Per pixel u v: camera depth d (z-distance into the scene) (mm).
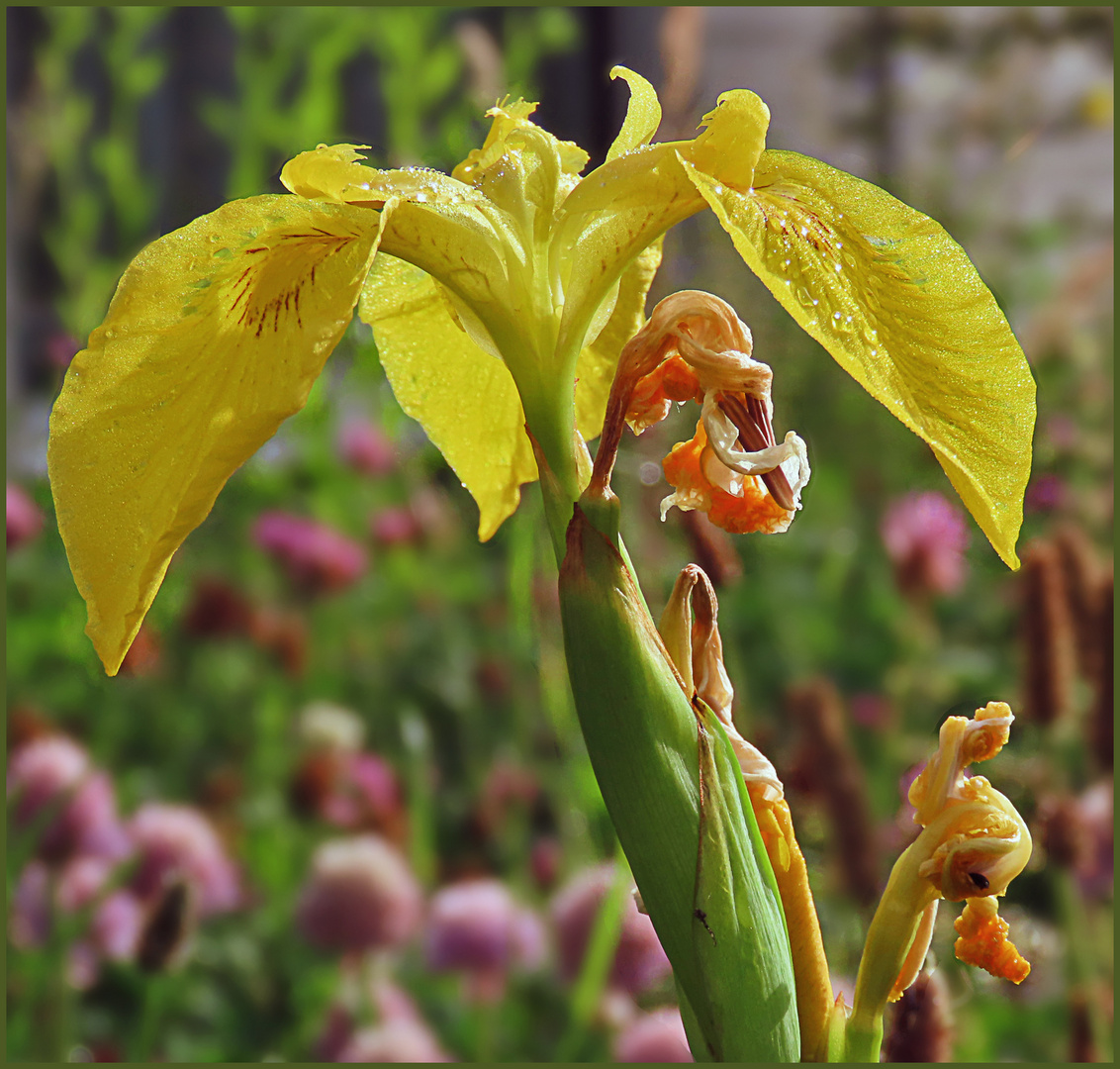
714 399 237
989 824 240
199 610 487
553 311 243
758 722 442
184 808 439
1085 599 389
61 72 572
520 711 480
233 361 239
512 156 249
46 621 507
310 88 550
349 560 506
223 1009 373
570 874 431
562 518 240
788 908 245
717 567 329
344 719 459
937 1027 282
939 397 236
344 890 368
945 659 536
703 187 231
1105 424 629
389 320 271
